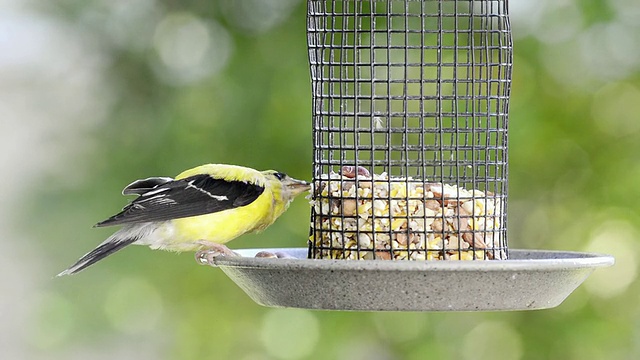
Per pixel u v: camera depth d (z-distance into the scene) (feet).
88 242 42.86
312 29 29.09
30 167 44.24
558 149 44.32
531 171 44.39
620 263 44.62
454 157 30.76
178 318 44.83
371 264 22.94
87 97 44.78
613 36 43.47
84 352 45.83
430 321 46.19
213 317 44.83
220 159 42.37
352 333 45.68
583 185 44.68
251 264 23.77
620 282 44.86
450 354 45.65
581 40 43.47
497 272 23.29
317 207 28.30
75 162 43.62
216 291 44.83
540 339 45.57
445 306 23.91
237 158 42.37
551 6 43.47
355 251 27.63
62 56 45.03
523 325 46.06
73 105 44.78
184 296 44.60
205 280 44.55
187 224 30.14
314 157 28.84
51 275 43.42
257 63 43.01
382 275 23.48
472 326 46.32
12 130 44.70
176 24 44.45
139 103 44.29
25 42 45.44
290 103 42.04
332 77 29.81
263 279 24.98
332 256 27.89
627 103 44.29
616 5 43.01
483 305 24.03
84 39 44.78
